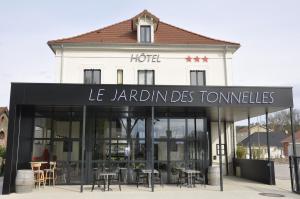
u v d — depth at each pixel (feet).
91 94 41.63
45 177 44.98
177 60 62.28
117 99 41.93
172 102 42.55
